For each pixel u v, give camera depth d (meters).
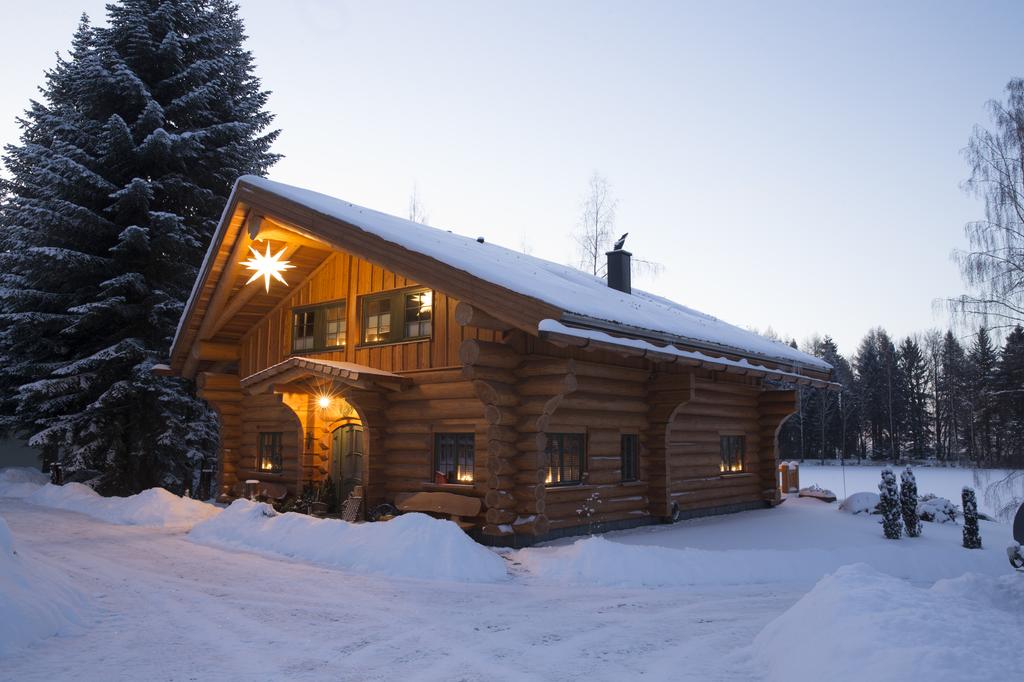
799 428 65.81
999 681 4.57
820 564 11.17
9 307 22.47
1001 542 14.53
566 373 12.13
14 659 6.05
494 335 13.20
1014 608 7.55
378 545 10.64
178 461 23.17
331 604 8.27
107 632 7.00
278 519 12.65
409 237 13.54
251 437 18.61
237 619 7.55
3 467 28.05
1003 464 19.11
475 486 13.04
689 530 14.80
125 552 11.55
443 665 6.10
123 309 21.14
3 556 7.52
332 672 5.88
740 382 19.28
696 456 17.38
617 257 21.08
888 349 65.12
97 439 21.41
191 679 5.63
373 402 14.45
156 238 21.88
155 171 23.41
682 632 7.30
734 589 9.80
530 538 12.34
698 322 19.41
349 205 16.58
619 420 14.92
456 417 13.51
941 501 18.06
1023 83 19.83
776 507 20.00
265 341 18.50
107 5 24.19
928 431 66.19
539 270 17.52
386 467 14.56
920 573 11.48
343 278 16.55
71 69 25.53
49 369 21.72
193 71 24.33
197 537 13.17
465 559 10.25
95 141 23.03
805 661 5.50
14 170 25.25
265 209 15.19
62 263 20.95
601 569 10.06
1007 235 19.59
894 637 5.32
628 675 5.87
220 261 16.72
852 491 35.66
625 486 14.97
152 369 18.86
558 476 13.50
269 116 28.59
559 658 6.34
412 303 14.89
